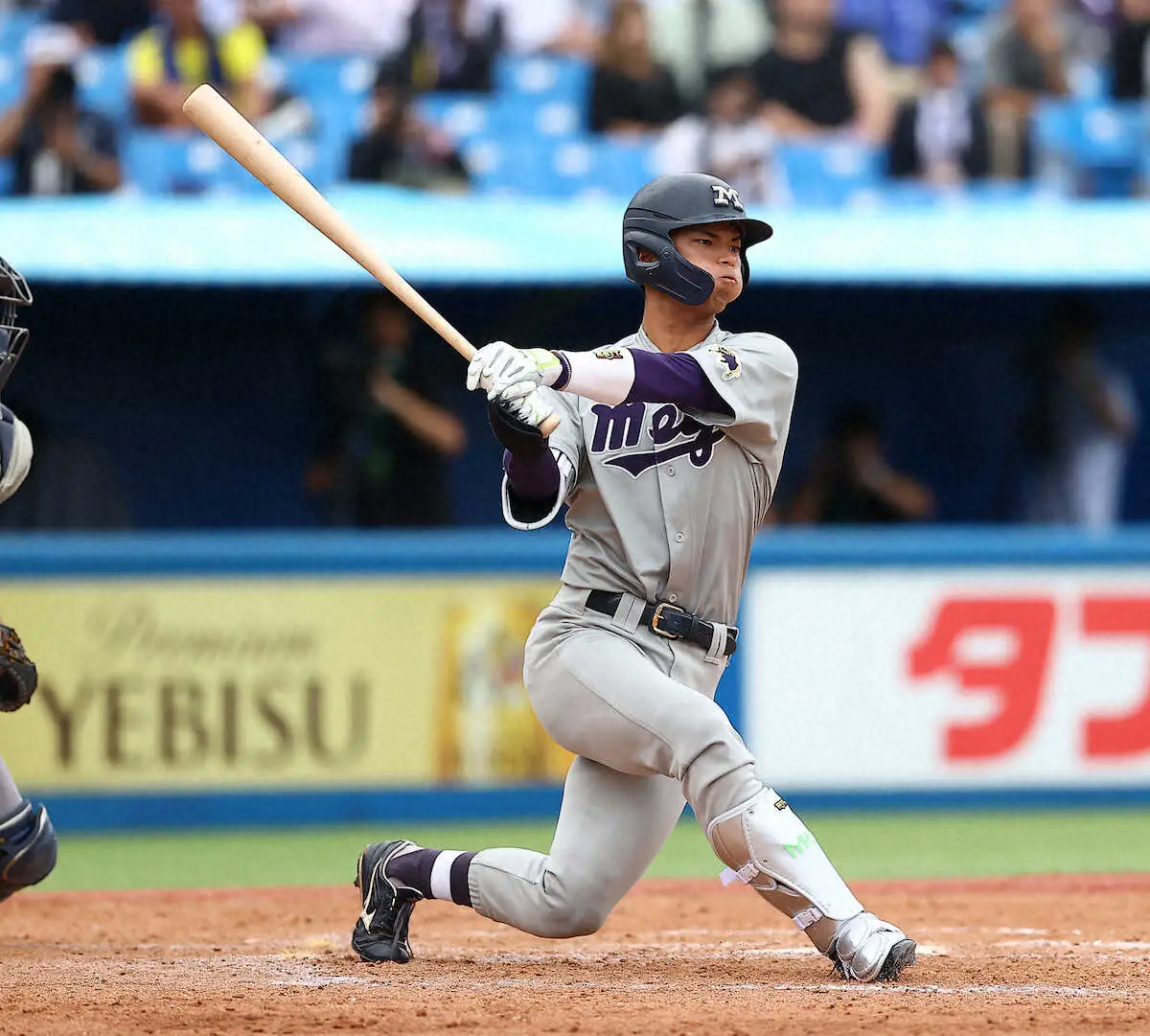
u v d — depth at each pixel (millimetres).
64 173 38938
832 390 43812
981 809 30828
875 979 13812
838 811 30531
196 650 29234
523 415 12633
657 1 41344
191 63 40031
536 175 40812
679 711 13219
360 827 29328
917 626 30750
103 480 36906
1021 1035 11766
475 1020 12375
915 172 41250
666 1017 12430
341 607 29609
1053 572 30984
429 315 13703
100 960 15836
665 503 13617
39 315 40156
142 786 29016
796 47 41531
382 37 41281
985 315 42688
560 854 13883
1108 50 42969
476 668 29906
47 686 28797
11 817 16047
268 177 13758
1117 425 39094
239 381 41906
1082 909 19766
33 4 40750
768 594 30516
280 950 16547
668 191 13672
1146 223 38531
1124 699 31062
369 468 35750
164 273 34844
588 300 39688
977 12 42781
